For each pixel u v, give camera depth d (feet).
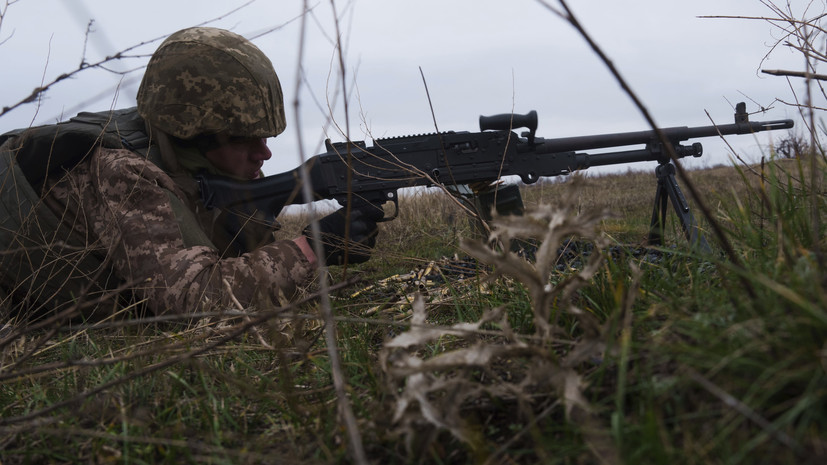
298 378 6.01
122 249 8.67
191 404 5.51
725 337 3.83
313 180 10.54
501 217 4.66
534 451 3.84
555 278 7.13
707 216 4.35
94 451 4.72
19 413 5.85
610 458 3.42
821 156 6.01
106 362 5.33
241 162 10.46
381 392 4.88
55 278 9.06
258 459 4.45
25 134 8.54
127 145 9.51
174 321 8.04
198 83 9.64
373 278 11.51
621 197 25.89
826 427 3.13
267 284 8.59
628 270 5.92
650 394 3.59
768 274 4.58
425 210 20.33
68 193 9.20
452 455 4.08
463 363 4.03
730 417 3.42
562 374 4.00
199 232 9.27
